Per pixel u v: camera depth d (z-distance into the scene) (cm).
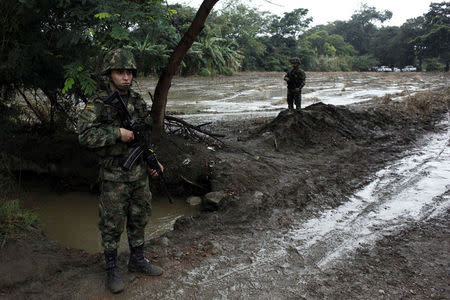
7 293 282
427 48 6344
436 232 409
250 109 1460
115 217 283
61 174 589
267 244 385
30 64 519
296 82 834
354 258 358
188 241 389
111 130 266
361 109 948
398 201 502
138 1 530
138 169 285
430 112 1142
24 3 451
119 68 266
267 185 537
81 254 355
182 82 2869
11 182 566
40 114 677
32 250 337
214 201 486
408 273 329
